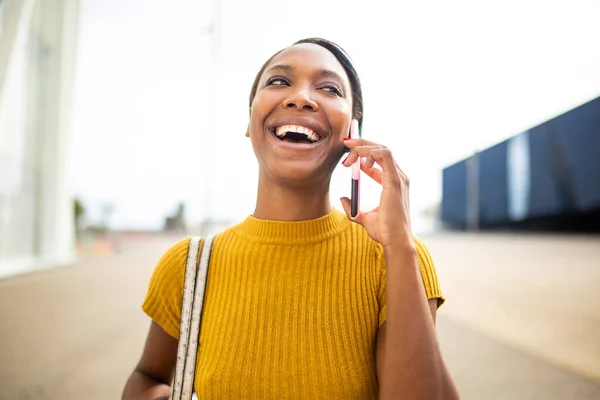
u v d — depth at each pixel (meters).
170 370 1.28
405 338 0.87
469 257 12.47
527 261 11.48
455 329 4.60
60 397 2.83
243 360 1.00
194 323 1.08
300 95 1.06
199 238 1.23
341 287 1.07
